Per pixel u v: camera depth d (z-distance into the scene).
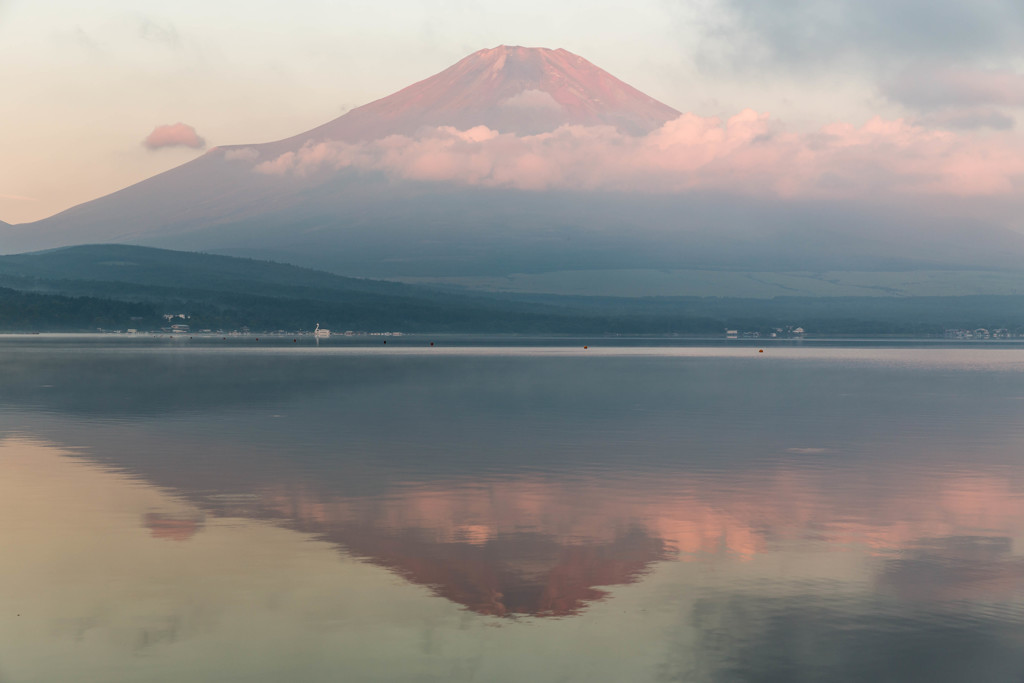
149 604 15.22
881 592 16.00
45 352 148.00
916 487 26.27
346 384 72.25
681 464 30.41
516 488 25.61
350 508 22.67
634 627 14.27
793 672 12.66
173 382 73.56
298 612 14.88
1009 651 13.36
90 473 27.86
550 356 154.38
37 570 17.08
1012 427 43.09
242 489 25.19
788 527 20.88
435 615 14.79
